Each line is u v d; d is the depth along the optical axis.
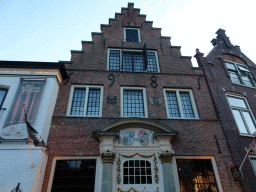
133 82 10.40
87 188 7.33
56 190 7.20
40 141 6.61
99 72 10.55
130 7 14.11
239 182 8.01
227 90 11.23
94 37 12.12
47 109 7.95
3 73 8.73
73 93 9.81
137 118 8.51
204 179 8.06
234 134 9.44
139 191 7.32
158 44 12.42
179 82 10.83
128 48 11.88
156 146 8.33
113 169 7.66
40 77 8.82
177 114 9.90
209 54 12.90
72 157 7.82
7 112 7.67
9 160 6.61
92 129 8.55
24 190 6.11
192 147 8.59
